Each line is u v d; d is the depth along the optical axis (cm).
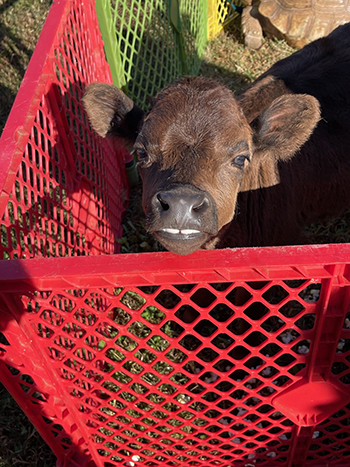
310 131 54
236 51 124
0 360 41
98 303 71
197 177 46
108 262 34
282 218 70
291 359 69
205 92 51
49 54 56
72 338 42
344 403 46
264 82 75
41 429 49
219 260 33
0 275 33
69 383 46
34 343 41
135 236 87
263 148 58
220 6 134
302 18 117
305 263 32
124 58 85
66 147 64
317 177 75
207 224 43
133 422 50
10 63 122
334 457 58
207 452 54
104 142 81
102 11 74
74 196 67
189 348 72
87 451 56
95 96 57
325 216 84
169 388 67
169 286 36
